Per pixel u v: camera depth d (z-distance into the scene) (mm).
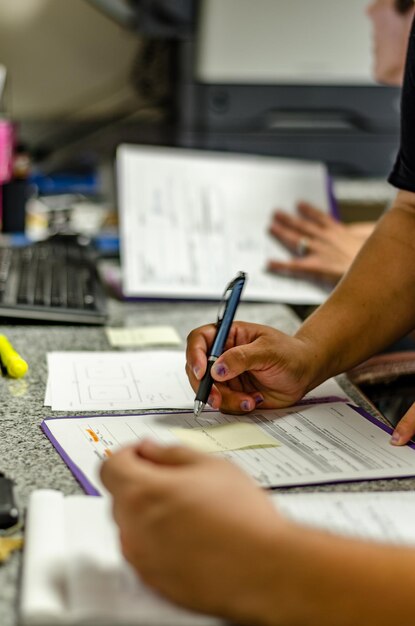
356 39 1766
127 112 2184
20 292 1090
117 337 1012
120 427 709
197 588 415
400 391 928
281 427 727
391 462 657
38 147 2086
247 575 403
